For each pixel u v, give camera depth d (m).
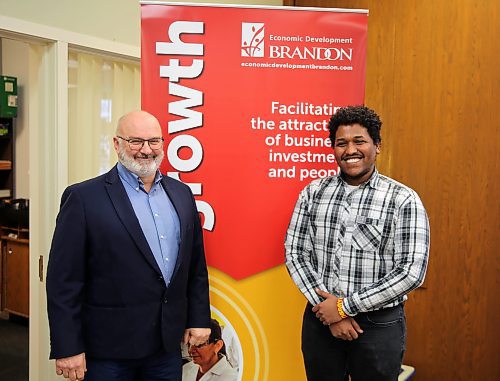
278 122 2.10
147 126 1.78
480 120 2.89
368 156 1.75
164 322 1.80
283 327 2.16
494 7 2.82
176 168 2.11
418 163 3.08
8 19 2.20
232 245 2.13
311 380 1.91
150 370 1.89
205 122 2.09
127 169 1.81
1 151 4.92
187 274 1.90
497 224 2.88
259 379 2.18
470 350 3.00
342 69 2.11
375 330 1.75
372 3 3.17
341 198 1.81
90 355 1.79
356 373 1.82
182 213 1.87
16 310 4.44
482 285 2.94
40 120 2.51
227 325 2.16
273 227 2.13
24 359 3.67
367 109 1.79
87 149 2.84
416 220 1.70
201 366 2.16
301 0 3.47
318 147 2.12
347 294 1.75
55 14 2.41
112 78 2.95
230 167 2.11
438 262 3.04
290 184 2.12
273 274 2.14
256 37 2.07
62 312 1.72
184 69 2.07
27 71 4.69
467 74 2.91
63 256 1.73
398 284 1.65
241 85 2.08
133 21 2.85
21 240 4.31
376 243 1.73
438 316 3.07
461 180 2.96
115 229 1.74
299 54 2.09
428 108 3.03
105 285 1.76
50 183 2.52
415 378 3.15
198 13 2.06
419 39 3.03
